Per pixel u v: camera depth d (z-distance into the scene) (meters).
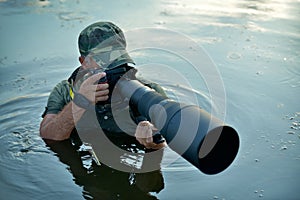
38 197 1.72
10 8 4.04
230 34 3.41
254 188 1.74
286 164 1.89
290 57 3.03
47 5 4.12
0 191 1.75
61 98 2.19
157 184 1.77
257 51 3.13
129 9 3.97
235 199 1.67
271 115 2.31
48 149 2.05
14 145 2.09
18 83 2.79
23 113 2.43
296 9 3.95
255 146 2.03
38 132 2.21
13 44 3.31
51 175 1.86
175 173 1.84
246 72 2.83
